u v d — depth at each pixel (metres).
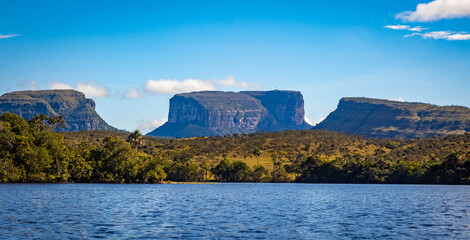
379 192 150.88
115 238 45.69
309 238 47.41
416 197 122.00
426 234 50.72
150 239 45.50
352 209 82.25
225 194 130.25
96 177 193.12
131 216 65.12
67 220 58.75
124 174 197.50
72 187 146.25
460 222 62.16
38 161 164.62
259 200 105.12
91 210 72.38
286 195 128.62
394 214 73.25
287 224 58.53
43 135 175.25
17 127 172.50
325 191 157.25
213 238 46.78
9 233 47.28
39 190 121.44
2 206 73.94
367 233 51.06
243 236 48.28
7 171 156.12
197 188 171.00
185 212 72.88
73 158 187.62
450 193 143.75
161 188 162.50
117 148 197.12
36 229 50.34
